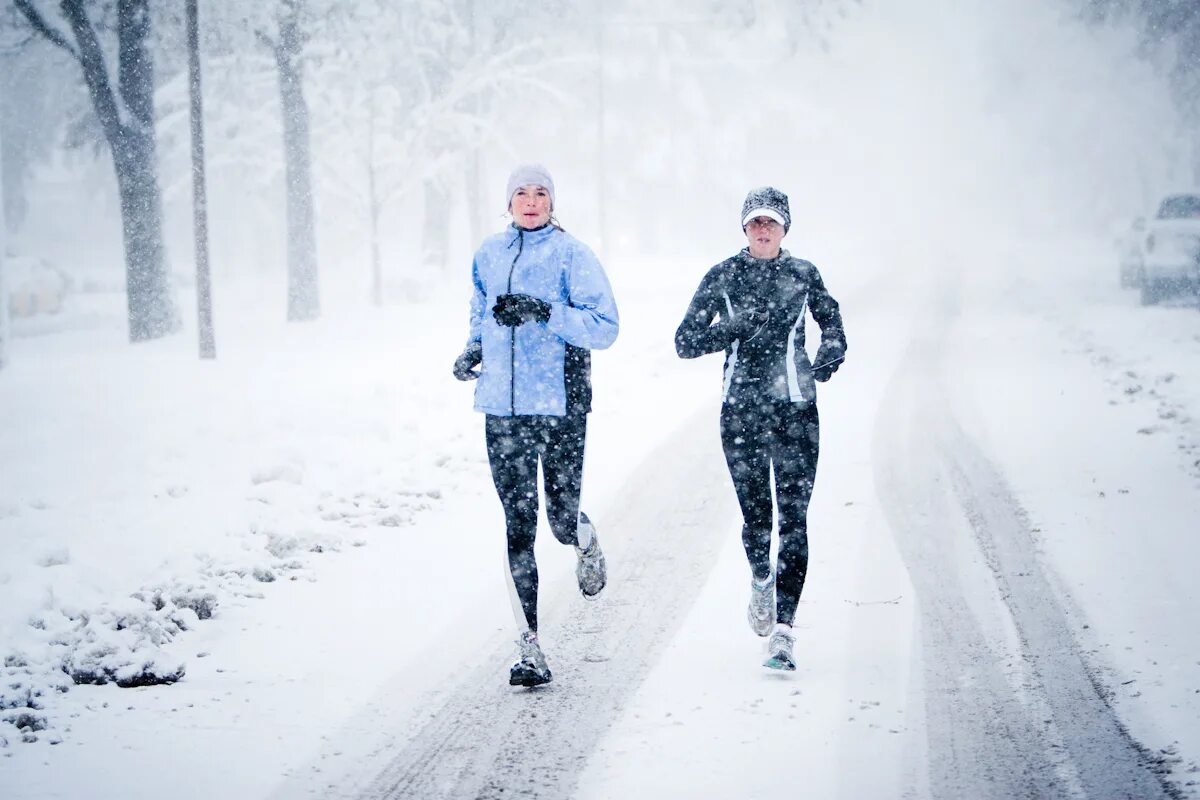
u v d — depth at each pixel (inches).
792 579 286.7
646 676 281.4
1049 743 231.8
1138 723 238.8
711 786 216.5
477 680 282.4
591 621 329.1
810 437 293.0
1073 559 368.5
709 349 296.8
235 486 514.0
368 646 311.6
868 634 307.7
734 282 294.5
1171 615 307.0
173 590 354.9
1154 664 271.9
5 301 987.9
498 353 283.1
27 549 404.5
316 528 434.9
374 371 918.4
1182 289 1253.7
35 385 858.8
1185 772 214.4
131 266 1306.6
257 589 367.6
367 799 215.9
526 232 288.7
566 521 292.5
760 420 292.2
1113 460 522.6
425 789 219.9
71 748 242.4
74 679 286.2
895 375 837.2
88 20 1247.5
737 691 267.9
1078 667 274.4
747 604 341.7
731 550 403.5
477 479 542.9
